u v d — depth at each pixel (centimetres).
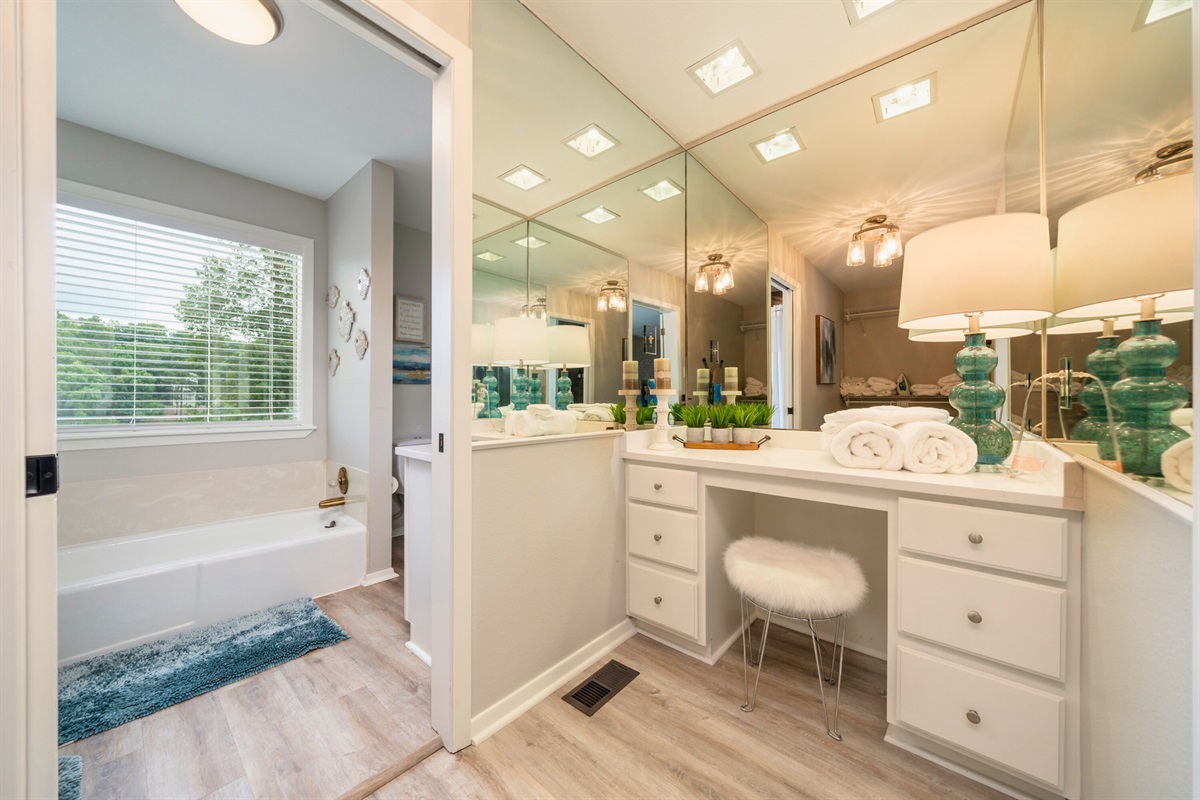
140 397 246
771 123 203
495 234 160
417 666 175
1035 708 105
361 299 274
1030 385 143
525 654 151
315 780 120
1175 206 76
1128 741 79
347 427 288
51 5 71
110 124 226
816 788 117
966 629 114
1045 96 134
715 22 161
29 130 68
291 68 189
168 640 192
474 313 156
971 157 161
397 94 205
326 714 146
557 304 185
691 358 234
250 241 282
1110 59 100
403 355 349
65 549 221
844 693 156
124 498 239
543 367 180
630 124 202
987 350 138
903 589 124
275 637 194
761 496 208
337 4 109
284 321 299
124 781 120
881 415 148
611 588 188
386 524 272
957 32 159
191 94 204
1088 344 105
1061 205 121
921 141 170
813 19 159
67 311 225
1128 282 87
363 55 181
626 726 140
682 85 191
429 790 117
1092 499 95
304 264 303
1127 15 94
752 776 121
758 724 141
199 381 266
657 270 222
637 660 177
